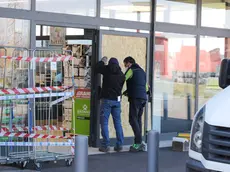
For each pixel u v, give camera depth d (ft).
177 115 50.85
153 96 48.14
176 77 50.52
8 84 37.01
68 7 41.75
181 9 50.55
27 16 38.91
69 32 45.09
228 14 54.65
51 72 37.55
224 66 27.02
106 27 44.42
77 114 44.80
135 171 35.60
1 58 35.88
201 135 22.97
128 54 46.09
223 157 22.08
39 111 36.96
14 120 36.01
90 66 44.80
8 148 35.06
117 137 42.73
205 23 52.80
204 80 53.01
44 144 35.06
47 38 43.75
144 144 43.39
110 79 41.57
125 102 45.80
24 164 35.17
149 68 47.78
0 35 37.55
